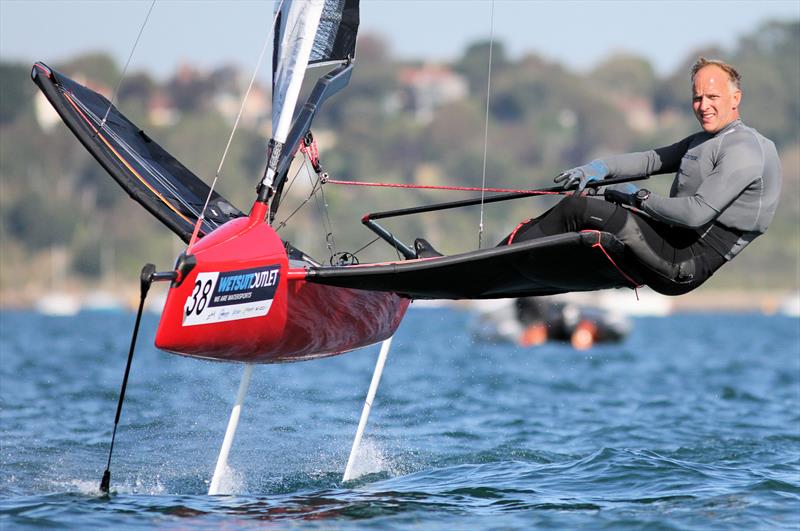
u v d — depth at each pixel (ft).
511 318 324.19
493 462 93.91
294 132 84.07
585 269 75.82
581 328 315.17
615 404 146.61
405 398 155.43
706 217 71.61
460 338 360.48
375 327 89.51
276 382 182.91
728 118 74.23
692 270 74.74
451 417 132.67
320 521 70.38
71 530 67.36
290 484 86.69
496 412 137.59
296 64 79.71
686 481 82.23
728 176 71.97
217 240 74.38
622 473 85.30
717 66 74.28
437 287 78.95
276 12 83.30
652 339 374.02
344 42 89.71
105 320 575.38
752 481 82.28
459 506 75.10
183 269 70.79
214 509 74.08
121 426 122.83
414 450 105.29
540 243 72.28
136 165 91.56
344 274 75.77
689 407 142.41
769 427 121.60
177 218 88.22
